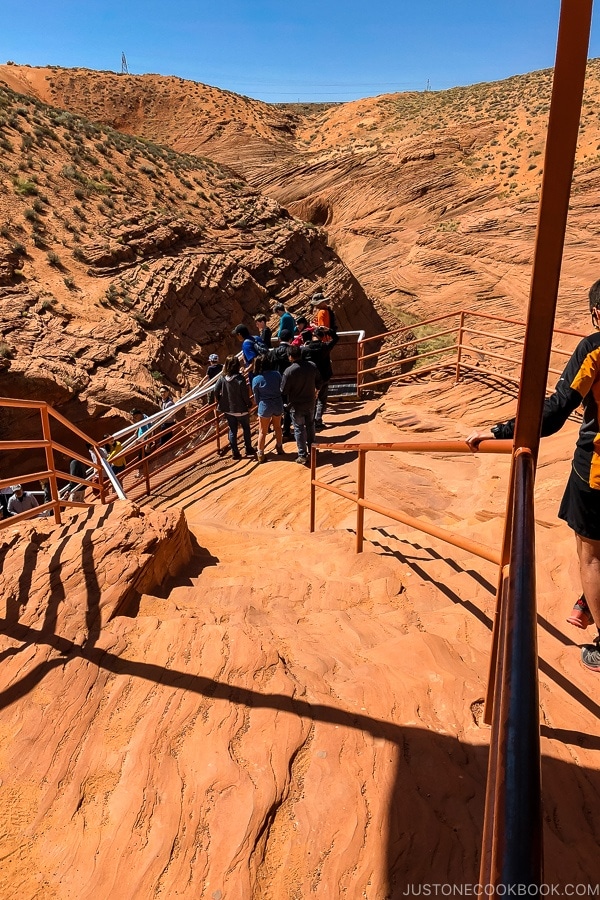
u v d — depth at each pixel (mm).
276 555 5438
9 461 16719
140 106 83500
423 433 8969
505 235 41812
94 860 2174
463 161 55719
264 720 2746
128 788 2438
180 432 13258
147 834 2254
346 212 59875
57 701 2869
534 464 2225
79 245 22469
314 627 3742
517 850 826
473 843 2191
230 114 82938
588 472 2707
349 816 2311
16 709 2834
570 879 2035
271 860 2178
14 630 3352
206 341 22453
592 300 2582
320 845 2215
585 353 2436
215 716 2771
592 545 2855
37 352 17688
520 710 1045
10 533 4258
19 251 20875
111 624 3402
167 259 23641
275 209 30375
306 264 28391
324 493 7746
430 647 3297
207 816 2305
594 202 39375
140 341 19953
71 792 2436
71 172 25688
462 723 2756
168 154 32812
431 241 45812
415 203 54344
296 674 3078
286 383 8445
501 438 2852
